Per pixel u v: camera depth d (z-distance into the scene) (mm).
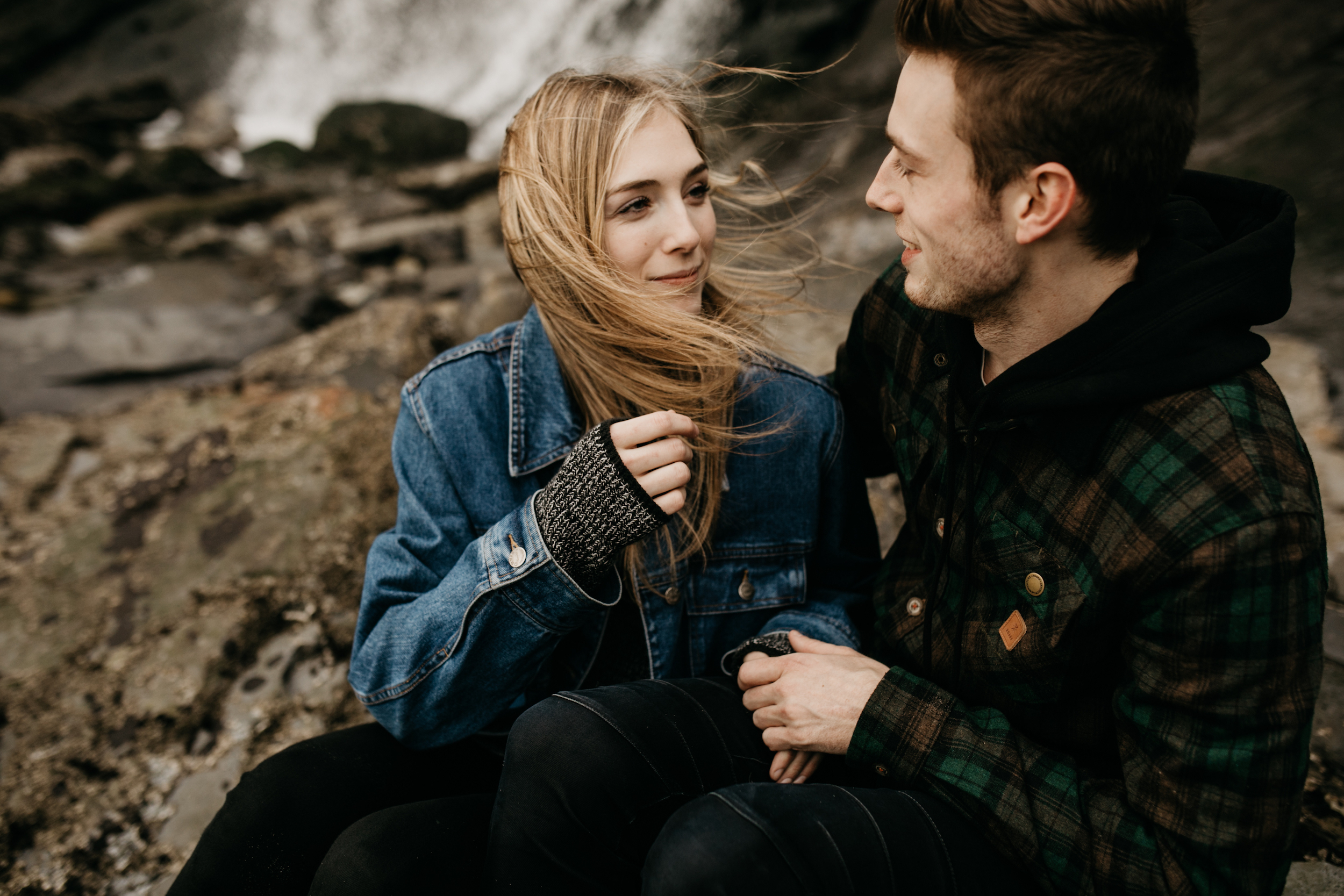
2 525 2449
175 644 1910
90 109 10000
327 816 1110
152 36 12266
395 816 1042
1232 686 812
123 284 5719
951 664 1056
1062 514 925
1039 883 923
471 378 1228
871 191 1000
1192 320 833
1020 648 965
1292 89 3928
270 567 2066
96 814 1637
